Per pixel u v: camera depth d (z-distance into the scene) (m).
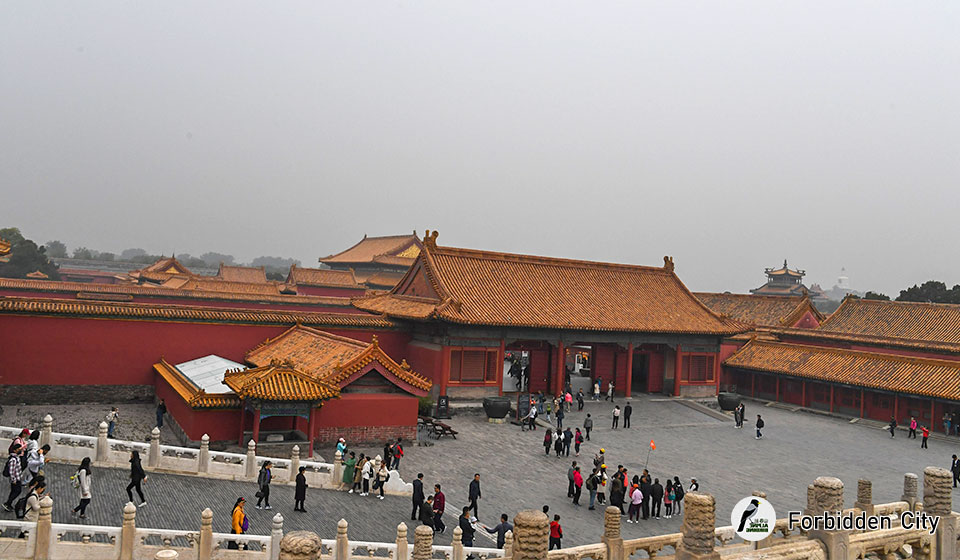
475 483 29.22
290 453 36.03
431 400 51.84
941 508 19.69
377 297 66.44
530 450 43.41
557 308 59.19
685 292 69.75
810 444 50.41
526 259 64.56
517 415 52.03
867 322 80.75
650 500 35.28
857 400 61.81
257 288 84.06
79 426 39.69
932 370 57.28
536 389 61.47
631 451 44.81
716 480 38.66
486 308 55.38
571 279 65.12
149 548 19.97
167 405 43.19
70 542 19.16
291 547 10.59
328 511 27.88
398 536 22.52
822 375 63.75
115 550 19.58
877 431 56.81
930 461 46.25
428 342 56.50
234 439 36.50
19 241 143.88
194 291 68.12
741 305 97.94
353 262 134.25
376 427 41.06
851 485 39.25
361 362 40.12
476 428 49.03
